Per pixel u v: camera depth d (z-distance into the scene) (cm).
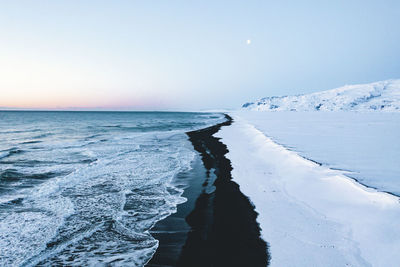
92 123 5481
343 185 795
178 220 694
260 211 725
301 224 632
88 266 500
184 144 2150
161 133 3091
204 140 2394
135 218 716
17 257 531
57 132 3272
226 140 2370
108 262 511
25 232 640
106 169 1284
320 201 746
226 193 892
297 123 3838
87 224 684
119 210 774
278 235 586
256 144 1956
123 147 1989
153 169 1284
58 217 729
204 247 551
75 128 3984
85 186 1012
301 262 481
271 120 5034
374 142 1705
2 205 813
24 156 1609
